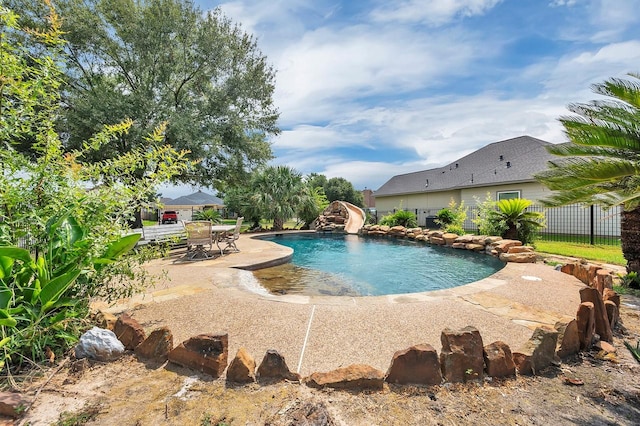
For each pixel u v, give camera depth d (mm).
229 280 5418
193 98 14195
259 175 19047
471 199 17719
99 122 10586
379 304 3957
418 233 12922
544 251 9070
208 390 1977
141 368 2242
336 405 1850
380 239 14375
